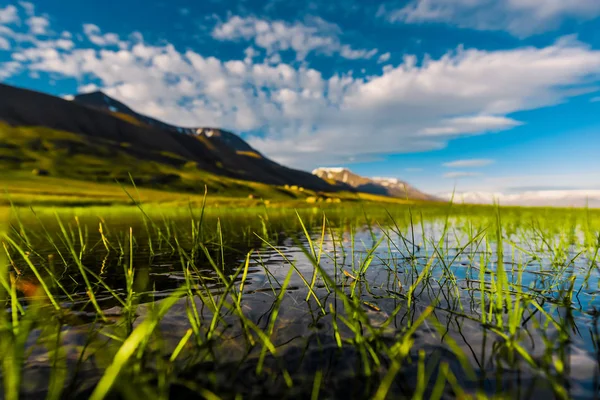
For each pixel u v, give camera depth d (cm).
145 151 16512
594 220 1341
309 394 189
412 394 189
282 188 15738
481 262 296
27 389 188
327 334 272
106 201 4269
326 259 633
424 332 271
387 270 530
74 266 529
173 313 318
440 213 2216
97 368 212
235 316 312
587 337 256
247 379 204
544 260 589
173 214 2247
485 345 247
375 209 2523
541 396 183
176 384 196
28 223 1423
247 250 738
